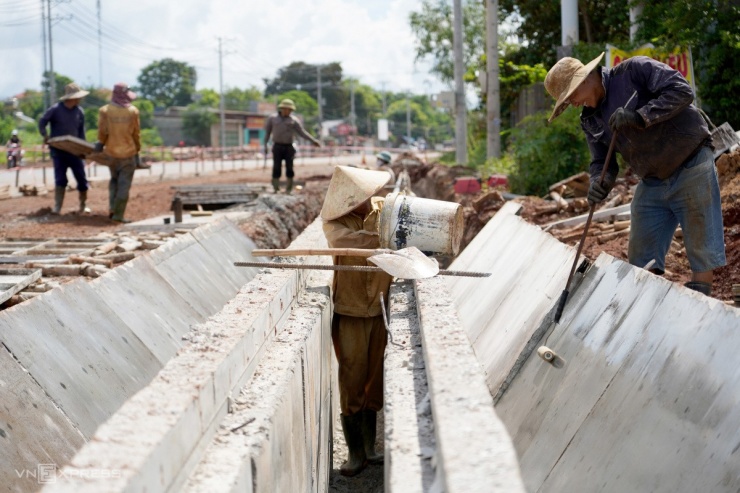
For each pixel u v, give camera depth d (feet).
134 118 43.01
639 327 13.84
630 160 18.30
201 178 91.71
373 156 204.03
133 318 20.53
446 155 112.16
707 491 10.45
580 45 52.39
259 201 49.03
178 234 32.60
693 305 12.76
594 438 13.37
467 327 22.34
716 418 10.97
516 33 76.54
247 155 176.65
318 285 23.97
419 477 11.22
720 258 17.70
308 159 177.37
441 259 36.11
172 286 24.29
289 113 56.65
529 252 21.33
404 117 428.97
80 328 17.93
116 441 10.05
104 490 8.79
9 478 12.59
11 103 221.25
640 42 44.11
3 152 146.41
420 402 13.79
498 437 10.34
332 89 409.90
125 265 22.50
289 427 15.29
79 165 47.14
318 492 19.95
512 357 17.61
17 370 14.78
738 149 26.25
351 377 22.70
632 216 19.12
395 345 17.01
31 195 64.13
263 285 18.86
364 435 23.20
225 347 13.97
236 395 14.24
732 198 24.36
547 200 38.22
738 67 39.32
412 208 21.65
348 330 22.61
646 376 12.91
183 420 11.06
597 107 18.48
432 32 114.83
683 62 37.91
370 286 22.34
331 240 22.02
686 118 17.40
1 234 37.70
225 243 31.94
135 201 57.82
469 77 79.56
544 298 17.98
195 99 311.88
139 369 19.01
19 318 16.07
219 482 11.30
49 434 14.28
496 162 60.64
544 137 46.78
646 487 11.55
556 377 15.64
